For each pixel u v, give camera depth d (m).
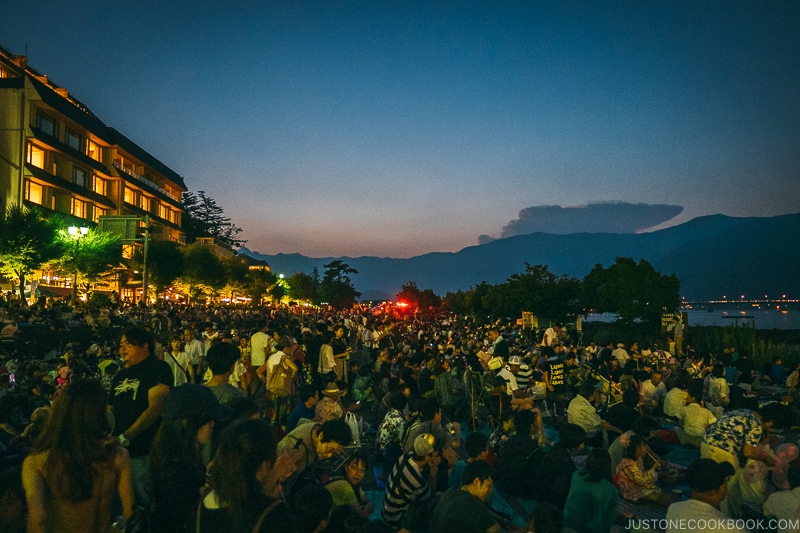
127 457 3.07
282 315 49.97
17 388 9.88
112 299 34.09
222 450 2.61
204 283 49.84
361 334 27.48
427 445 5.36
